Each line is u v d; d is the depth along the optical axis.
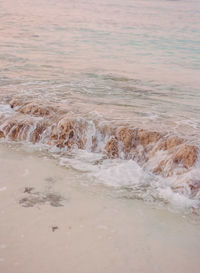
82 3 37.88
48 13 27.17
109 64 11.42
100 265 3.25
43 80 8.91
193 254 3.48
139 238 3.69
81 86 8.55
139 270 3.22
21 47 13.59
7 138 6.20
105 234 3.71
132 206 4.31
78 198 4.43
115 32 19.22
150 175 5.16
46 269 3.16
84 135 5.94
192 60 12.90
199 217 4.13
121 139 5.72
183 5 44.00
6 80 8.70
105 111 6.65
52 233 3.67
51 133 6.10
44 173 5.07
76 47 14.26
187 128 5.89
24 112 6.70
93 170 5.24
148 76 10.02
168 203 4.41
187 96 8.13
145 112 6.76
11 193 4.46
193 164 4.92
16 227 3.75
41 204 4.23
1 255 3.32
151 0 49.81
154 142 5.50
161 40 17.39
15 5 31.70
